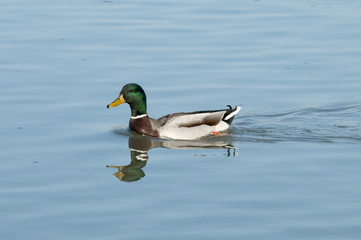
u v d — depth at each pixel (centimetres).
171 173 1478
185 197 1335
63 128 1769
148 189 1380
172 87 2070
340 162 1534
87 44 2442
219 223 1216
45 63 2245
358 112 1927
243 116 1908
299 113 1922
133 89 1798
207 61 2283
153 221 1226
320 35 2548
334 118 1891
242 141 1733
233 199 1321
